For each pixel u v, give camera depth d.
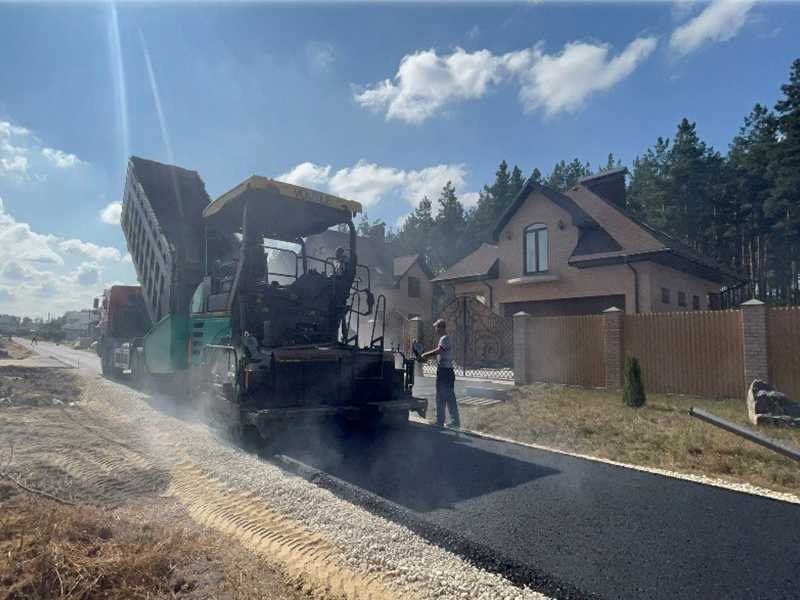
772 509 4.86
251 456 6.47
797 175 31.03
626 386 10.19
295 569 3.67
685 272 19.81
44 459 5.95
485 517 4.61
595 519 4.59
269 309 7.96
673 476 5.90
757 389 8.96
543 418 9.04
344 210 8.66
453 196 58.84
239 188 7.78
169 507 4.87
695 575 3.61
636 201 43.75
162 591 3.13
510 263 21.92
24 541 3.52
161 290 11.35
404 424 8.55
